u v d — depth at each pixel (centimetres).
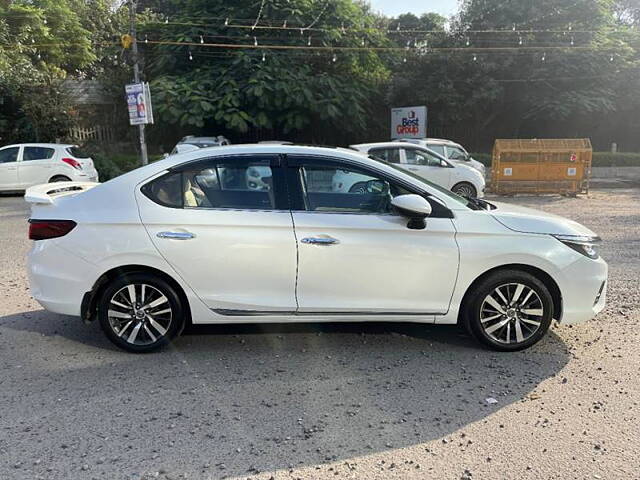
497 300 428
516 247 414
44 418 333
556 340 456
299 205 418
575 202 1393
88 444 305
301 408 346
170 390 369
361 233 410
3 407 345
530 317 430
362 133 2327
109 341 449
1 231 961
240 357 424
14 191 1470
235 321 422
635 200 1429
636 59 2258
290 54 1983
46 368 403
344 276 412
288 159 424
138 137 2333
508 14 2186
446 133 2400
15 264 713
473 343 452
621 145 2470
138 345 427
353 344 450
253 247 408
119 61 2361
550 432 319
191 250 409
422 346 446
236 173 422
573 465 287
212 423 328
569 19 2158
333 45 2075
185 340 457
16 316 513
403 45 2425
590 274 425
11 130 1998
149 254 409
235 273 411
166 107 1847
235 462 289
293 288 414
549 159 1509
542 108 2127
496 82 2138
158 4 2941
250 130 2159
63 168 1459
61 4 2467
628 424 327
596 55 2100
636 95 2192
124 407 346
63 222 414
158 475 278
